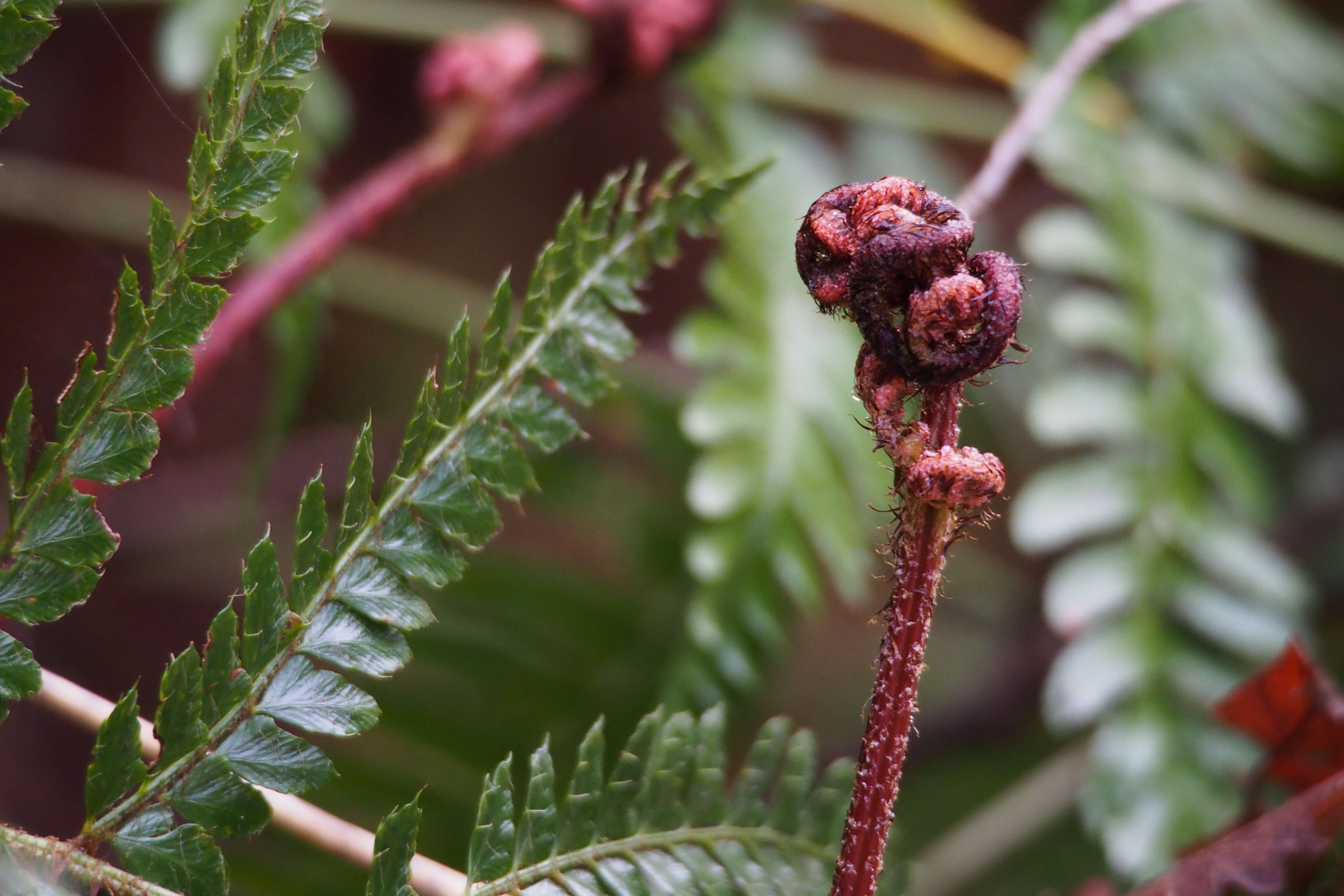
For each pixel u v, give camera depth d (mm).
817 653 1787
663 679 1013
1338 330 1615
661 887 606
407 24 1237
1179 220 1229
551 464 1292
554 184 2244
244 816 586
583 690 1097
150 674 1520
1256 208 1259
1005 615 1596
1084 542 1487
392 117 2064
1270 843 645
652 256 605
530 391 599
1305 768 662
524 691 1084
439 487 595
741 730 1322
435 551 594
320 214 982
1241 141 1354
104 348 1340
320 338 1042
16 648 591
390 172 899
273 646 589
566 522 1557
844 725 1674
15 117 596
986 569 1659
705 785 617
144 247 1328
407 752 1011
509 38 915
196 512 1618
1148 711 927
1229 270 1209
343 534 593
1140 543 1002
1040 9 1765
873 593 1859
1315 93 1380
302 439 1752
